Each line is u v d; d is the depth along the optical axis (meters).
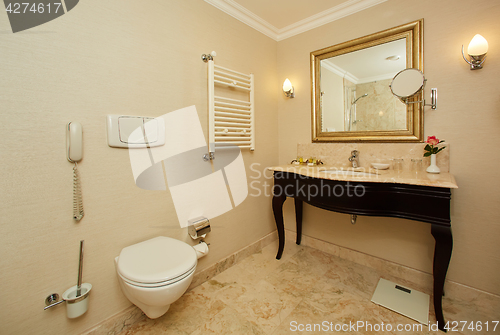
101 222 1.23
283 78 2.36
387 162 1.76
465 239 1.51
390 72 1.73
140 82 1.36
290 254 2.15
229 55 1.88
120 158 1.29
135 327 1.33
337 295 1.57
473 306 1.46
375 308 1.45
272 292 1.61
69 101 1.11
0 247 0.96
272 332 1.27
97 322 1.24
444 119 1.54
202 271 1.73
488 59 1.38
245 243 2.11
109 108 1.24
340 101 1.99
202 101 1.69
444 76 1.52
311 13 2.00
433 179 1.28
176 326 1.33
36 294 1.05
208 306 1.48
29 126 1.01
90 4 1.16
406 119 1.68
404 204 1.30
